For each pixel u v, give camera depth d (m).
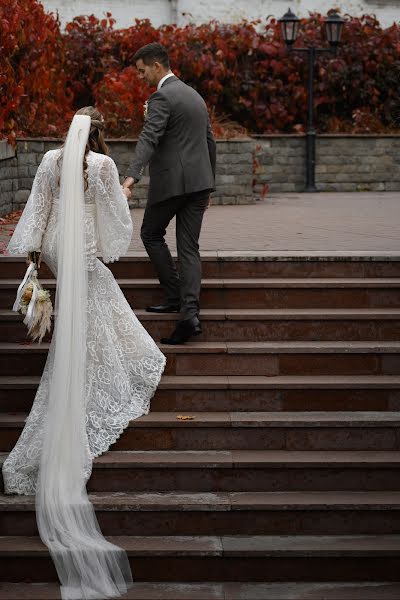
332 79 19.09
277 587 6.07
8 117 12.57
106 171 6.48
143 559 6.11
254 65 18.84
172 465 6.46
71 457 6.23
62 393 6.21
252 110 18.80
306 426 6.72
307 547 6.14
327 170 18.52
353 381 7.00
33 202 6.49
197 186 7.13
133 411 6.75
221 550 6.09
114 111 14.82
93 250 6.56
